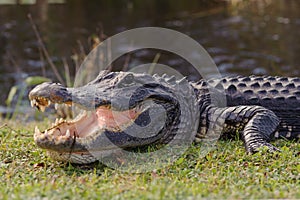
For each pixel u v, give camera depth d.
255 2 26.03
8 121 11.77
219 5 25.75
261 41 19.89
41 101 7.22
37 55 18.70
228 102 8.84
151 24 22.77
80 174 6.88
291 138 8.94
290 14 23.55
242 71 17.02
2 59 18.41
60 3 26.41
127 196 5.66
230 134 8.42
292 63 17.42
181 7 25.81
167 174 6.70
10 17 23.55
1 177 6.67
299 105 8.93
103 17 23.97
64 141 6.84
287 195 5.74
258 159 7.18
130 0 27.80
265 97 8.93
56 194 5.75
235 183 6.29
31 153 7.56
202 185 6.09
